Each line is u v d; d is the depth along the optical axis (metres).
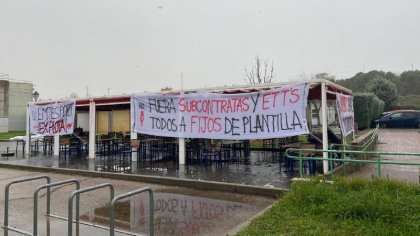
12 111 39.34
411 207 5.18
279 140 15.09
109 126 20.64
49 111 15.41
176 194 8.05
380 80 34.88
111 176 10.13
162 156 13.87
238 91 10.80
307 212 5.51
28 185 9.24
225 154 13.02
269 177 9.16
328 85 9.75
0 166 12.77
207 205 7.02
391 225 4.73
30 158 14.13
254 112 10.22
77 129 17.11
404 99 39.09
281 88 9.79
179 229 5.54
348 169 9.59
